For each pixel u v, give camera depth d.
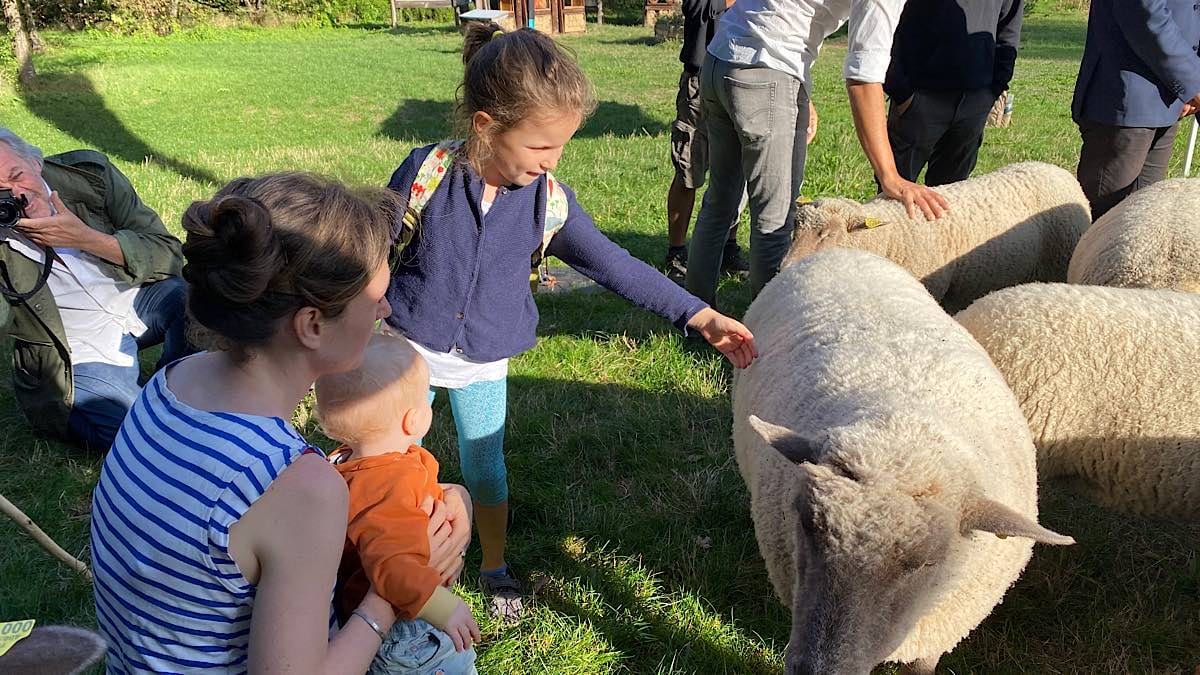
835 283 3.77
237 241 1.39
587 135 13.81
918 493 2.41
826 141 11.72
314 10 36.44
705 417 4.93
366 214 1.57
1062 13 38.16
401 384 2.09
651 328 6.04
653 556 3.86
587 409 5.07
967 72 5.72
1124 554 3.79
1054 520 3.99
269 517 1.45
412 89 19.17
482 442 3.22
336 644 1.63
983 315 3.75
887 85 6.02
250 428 1.48
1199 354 3.27
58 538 3.93
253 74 21.41
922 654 2.91
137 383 4.80
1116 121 5.29
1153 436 3.33
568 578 3.72
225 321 1.47
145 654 1.56
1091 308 3.47
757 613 3.53
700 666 3.27
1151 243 4.29
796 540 2.58
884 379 3.01
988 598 2.90
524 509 4.18
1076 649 3.29
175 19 31.02
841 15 4.65
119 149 12.62
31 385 4.56
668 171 10.66
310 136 13.99
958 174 6.46
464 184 2.77
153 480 1.48
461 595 3.54
